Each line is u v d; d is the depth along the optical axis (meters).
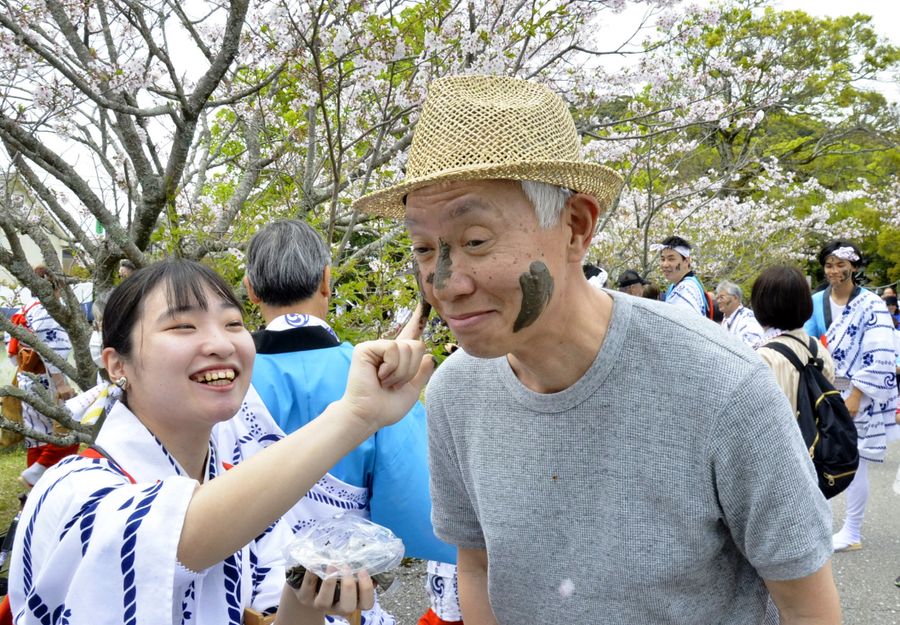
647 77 5.39
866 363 4.28
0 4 3.46
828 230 16.17
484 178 1.03
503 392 1.28
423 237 1.11
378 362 1.18
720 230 12.11
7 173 3.33
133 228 3.60
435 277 1.10
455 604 2.36
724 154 14.65
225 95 4.15
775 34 16.14
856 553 4.37
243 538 1.05
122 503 1.07
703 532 1.16
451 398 1.37
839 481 3.08
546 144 1.08
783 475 1.10
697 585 1.19
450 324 1.13
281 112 4.77
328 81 3.75
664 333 1.17
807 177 20.19
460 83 1.15
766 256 12.71
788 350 3.18
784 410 1.13
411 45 3.88
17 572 1.17
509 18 4.15
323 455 1.10
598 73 5.29
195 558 1.04
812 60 16.73
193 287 1.29
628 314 1.19
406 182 1.06
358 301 3.71
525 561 1.27
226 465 1.61
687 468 1.14
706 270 11.95
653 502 1.16
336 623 1.62
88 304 5.41
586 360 1.18
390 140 4.95
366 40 3.75
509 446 1.26
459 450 1.38
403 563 4.18
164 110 3.25
